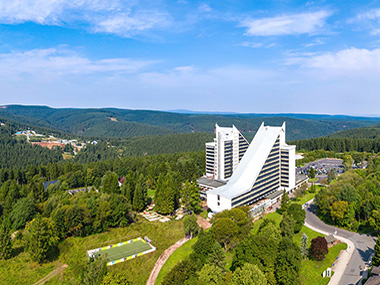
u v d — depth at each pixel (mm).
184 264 81062
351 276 91938
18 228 131250
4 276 94188
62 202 140000
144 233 129750
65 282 91625
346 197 135375
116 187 170500
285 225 112938
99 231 129500
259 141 175750
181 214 155750
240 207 133375
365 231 127062
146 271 99000
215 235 106875
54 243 112312
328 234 125188
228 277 81625
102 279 80312
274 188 182625
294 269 83438
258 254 87875
